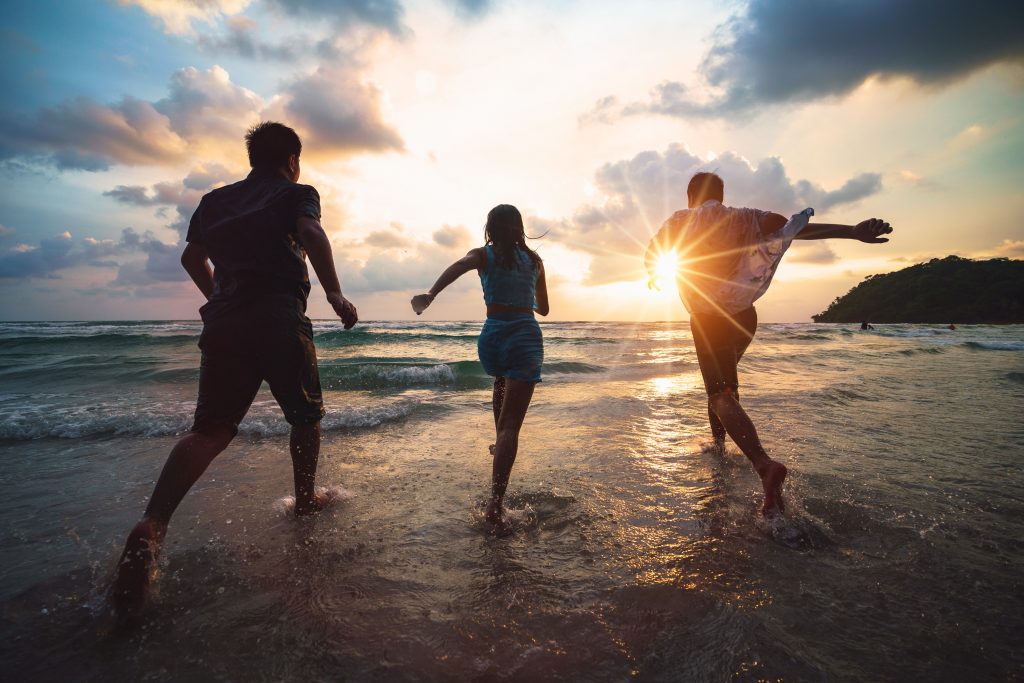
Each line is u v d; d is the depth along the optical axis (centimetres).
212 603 165
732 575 180
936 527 218
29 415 471
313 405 236
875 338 2381
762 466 231
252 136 237
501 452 234
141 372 796
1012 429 415
